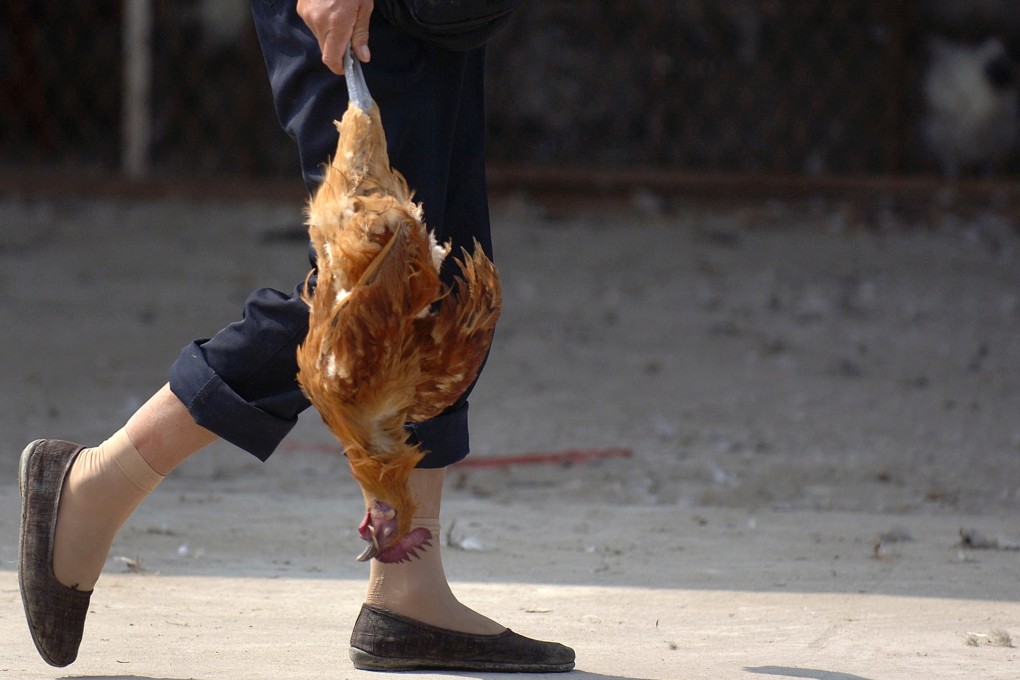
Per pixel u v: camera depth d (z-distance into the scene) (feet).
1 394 31.12
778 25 55.77
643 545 19.47
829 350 37.09
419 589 12.55
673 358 36.11
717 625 14.78
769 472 25.85
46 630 12.10
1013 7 55.21
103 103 58.54
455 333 10.89
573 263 45.34
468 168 12.89
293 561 17.99
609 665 12.94
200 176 54.19
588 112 56.24
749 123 56.08
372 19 11.81
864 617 15.20
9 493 21.71
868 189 52.54
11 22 57.26
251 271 44.04
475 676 12.45
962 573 17.71
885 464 26.63
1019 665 13.17
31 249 45.93
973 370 35.24
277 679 12.14
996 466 26.55
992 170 55.67
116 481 11.99
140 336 37.32
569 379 33.96
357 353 10.41
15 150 57.77
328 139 11.83
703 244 47.85
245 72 55.47
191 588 16.15
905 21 55.57
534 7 55.98
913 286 43.68
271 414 11.71
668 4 55.83
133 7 53.83
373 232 10.50
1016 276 44.93
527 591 16.33
